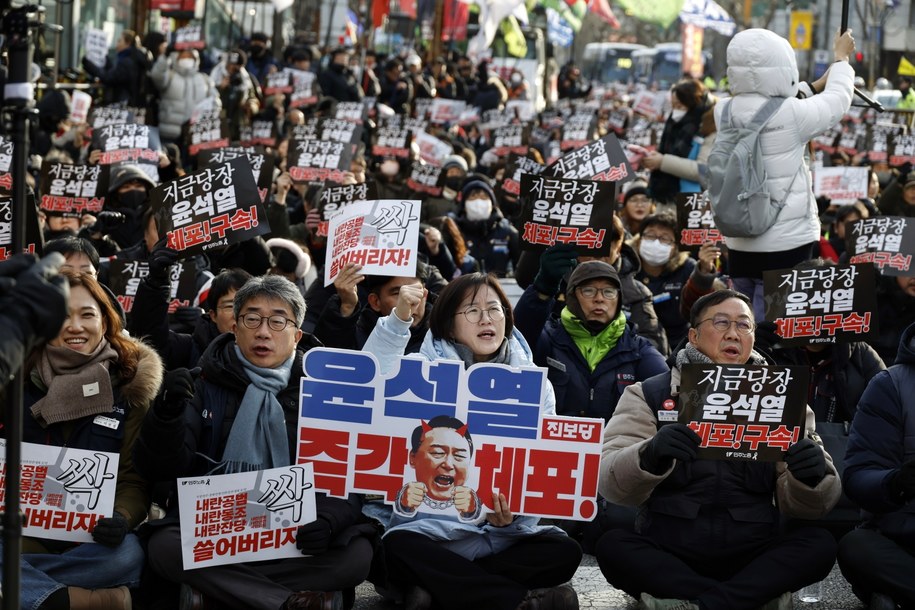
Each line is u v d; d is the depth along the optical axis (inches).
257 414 226.4
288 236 452.1
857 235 357.4
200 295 333.1
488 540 231.1
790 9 1715.1
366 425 221.8
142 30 1069.1
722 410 221.1
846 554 234.4
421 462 221.3
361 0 1606.8
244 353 230.4
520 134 765.3
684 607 220.5
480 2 1277.1
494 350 237.1
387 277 288.7
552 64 1656.0
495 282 239.9
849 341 283.6
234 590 217.2
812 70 1738.4
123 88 828.0
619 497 226.4
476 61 1376.7
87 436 227.0
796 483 223.8
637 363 293.1
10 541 158.4
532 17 1624.0
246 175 291.4
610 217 297.3
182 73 828.6
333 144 486.6
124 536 223.0
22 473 218.1
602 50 2133.4
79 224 418.0
